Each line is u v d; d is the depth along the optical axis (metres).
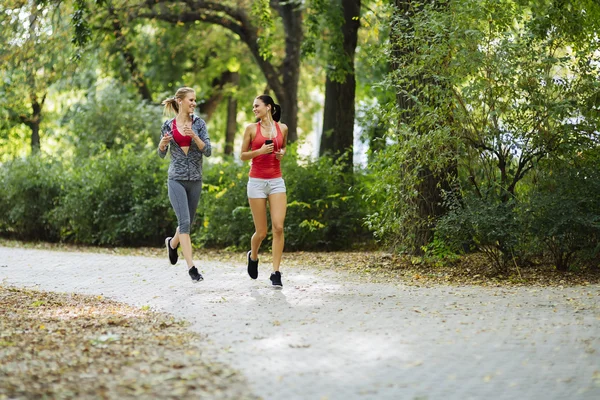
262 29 20.03
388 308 7.25
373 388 4.59
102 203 16.84
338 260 12.04
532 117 10.20
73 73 20.27
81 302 7.86
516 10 10.73
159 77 25.89
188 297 8.08
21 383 4.60
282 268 11.10
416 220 11.27
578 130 10.18
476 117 10.44
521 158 10.41
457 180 10.54
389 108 11.48
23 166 18.75
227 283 9.16
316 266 11.36
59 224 17.89
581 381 4.74
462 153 10.45
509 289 8.48
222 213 14.98
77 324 6.50
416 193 10.85
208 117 29.02
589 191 9.74
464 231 9.89
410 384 4.68
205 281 9.37
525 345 5.64
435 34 10.47
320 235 14.52
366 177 15.12
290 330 6.23
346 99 17.36
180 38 23.97
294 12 20.52
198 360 5.22
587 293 7.99
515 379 4.79
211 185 15.20
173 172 9.17
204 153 9.16
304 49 17.39
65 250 15.91
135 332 6.18
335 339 5.86
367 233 15.04
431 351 5.48
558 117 10.03
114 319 6.73
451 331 6.13
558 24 10.57
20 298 8.03
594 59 10.41
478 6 10.17
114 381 4.69
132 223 16.48
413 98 10.49
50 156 19.41
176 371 4.93
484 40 10.30
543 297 7.78
